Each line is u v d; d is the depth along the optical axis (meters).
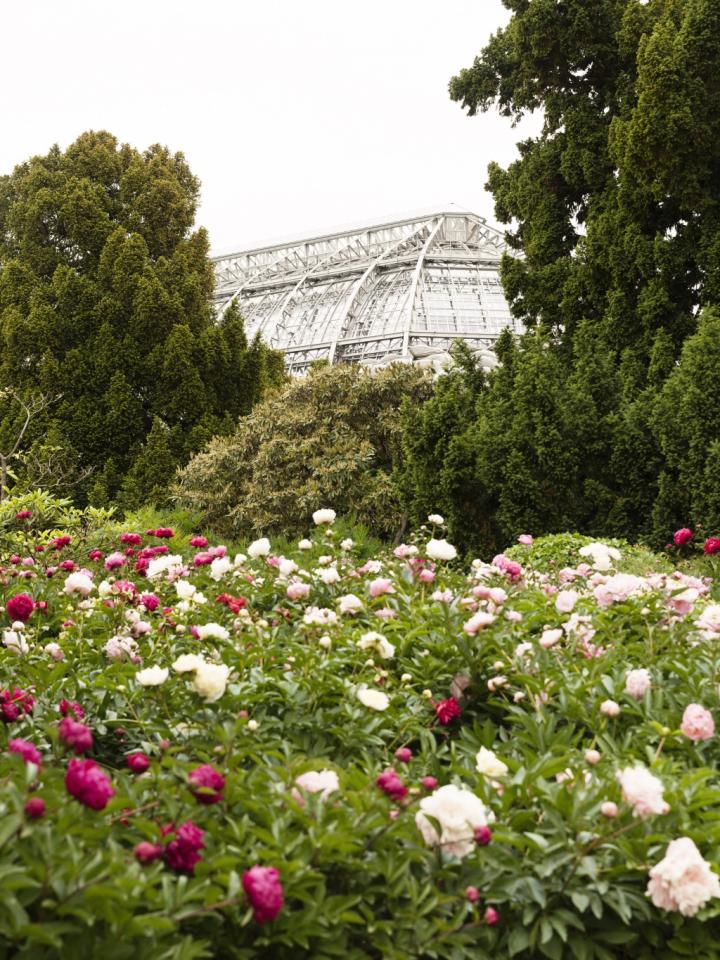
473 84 17.02
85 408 17.70
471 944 2.12
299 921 1.92
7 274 18.95
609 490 10.39
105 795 1.83
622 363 12.37
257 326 43.47
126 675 3.32
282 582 4.96
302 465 14.84
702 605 4.55
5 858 1.70
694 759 2.89
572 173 14.75
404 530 14.16
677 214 13.70
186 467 16.34
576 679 3.29
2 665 3.70
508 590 4.70
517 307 15.47
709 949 2.18
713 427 9.41
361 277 42.19
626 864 2.15
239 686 2.98
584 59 15.14
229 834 2.10
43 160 21.14
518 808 2.47
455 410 11.05
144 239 20.38
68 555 7.68
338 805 2.23
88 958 1.70
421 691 3.58
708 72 12.70
